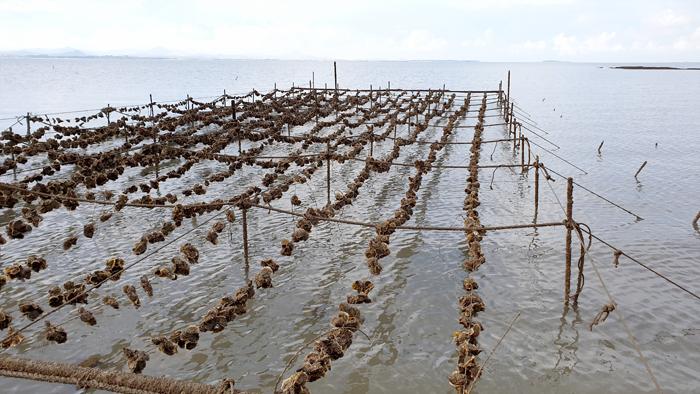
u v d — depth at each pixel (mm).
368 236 14578
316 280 11797
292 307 10562
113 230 15070
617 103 59938
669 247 13570
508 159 26891
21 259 12875
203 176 22156
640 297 10859
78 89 78938
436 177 22078
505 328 9695
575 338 9359
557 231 14953
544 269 12328
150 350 9016
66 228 15203
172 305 10648
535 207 16625
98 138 24734
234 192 19516
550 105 58062
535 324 9836
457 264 12664
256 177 21922
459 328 9711
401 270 12312
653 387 7996
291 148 29031
